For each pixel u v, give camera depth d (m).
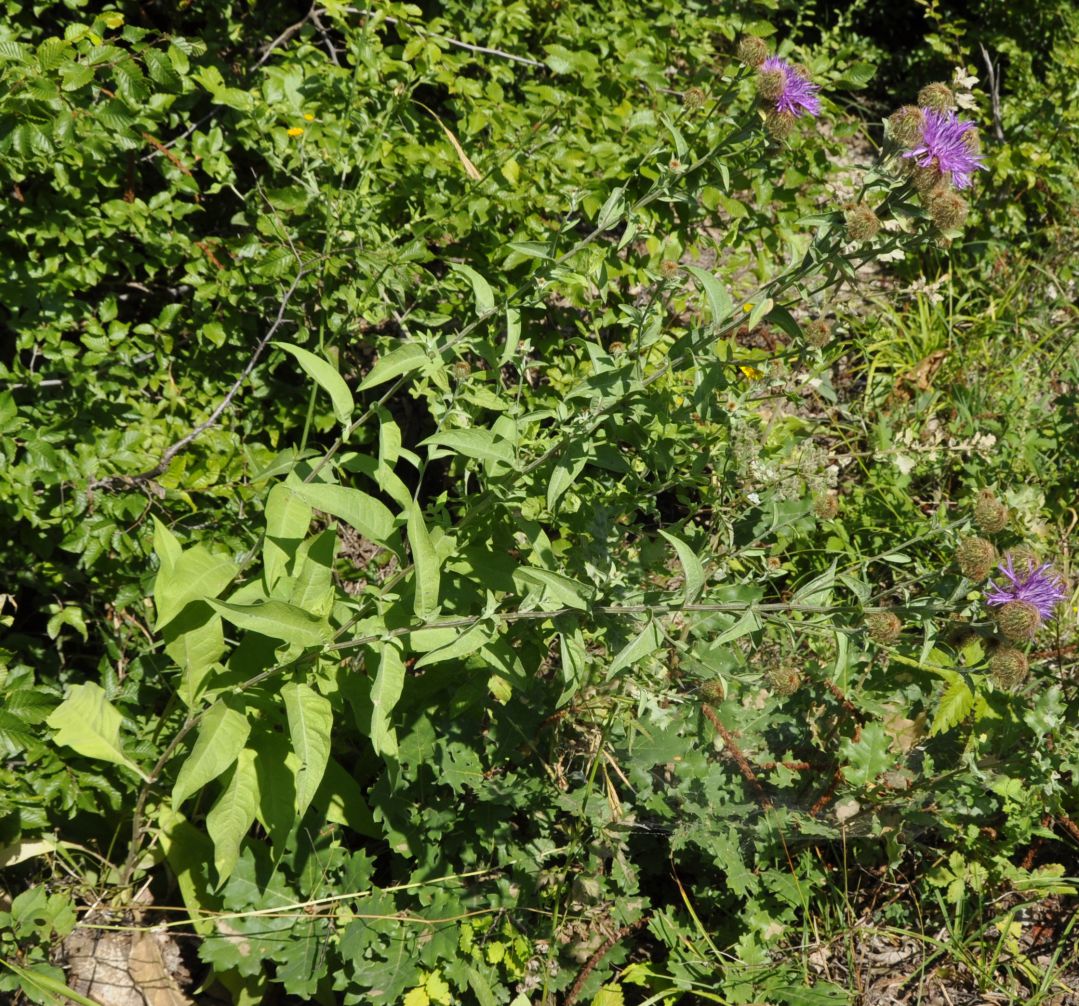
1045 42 7.14
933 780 3.05
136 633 3.21
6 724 2.64
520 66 4.55
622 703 2.88
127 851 3.04
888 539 4.00
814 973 2.99
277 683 2.72
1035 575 2.45
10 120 2.92
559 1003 2.86
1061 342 5.27
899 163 2.56
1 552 3.09
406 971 2.73
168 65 3.07
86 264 3.38
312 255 3.51
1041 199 5.75
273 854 2.68
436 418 2.85
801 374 3.62
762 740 3.08
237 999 2.84
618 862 2.92
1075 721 3.20
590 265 3.42
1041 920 3.23
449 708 3.03
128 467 3.08
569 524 3.15
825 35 5.37
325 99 3.79
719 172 2.94
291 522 2.76
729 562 3.12
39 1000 2.61
